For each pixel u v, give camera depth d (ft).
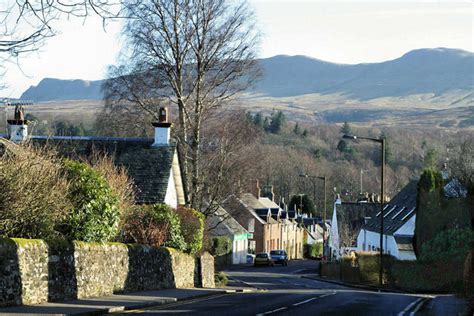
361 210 347.36
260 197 427.74
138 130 162.20
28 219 71.87
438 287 173.58
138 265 101.04
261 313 78.02
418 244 191.62
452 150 251.39
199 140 154.81
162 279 112.27
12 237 69.92
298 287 171.22
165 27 147.64
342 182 531.50
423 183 190.08
